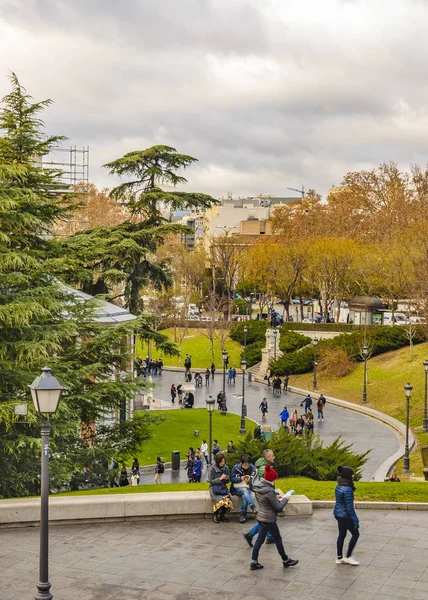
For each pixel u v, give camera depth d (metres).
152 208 56.88
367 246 97.31
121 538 15.48
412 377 67.00
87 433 29.88
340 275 96.06
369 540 15.25
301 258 97.62
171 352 47.94
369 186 117.81
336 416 61.12
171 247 118.94
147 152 56.97
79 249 31.72
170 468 43.03
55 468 24.58
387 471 43.69
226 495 16.42
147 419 29.89
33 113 29.91
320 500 17.38
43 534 12.20
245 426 55.34
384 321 94.12
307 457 26.88
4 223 26.53
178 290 104.81
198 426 54.38
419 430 54.47
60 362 26.59
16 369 24.31
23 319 23.58
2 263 24.67
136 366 34.72
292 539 15.31
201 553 14.66
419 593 12.80
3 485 23.80
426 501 17.61
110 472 27.61
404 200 109.44
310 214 122.81
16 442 23.09
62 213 30.14
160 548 14.93
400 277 80.94
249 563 14.12
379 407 62.88
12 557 14.46
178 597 12.73
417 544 15.03
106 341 27.84
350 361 75.62
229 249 112.62
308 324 88.94
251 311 118.94
